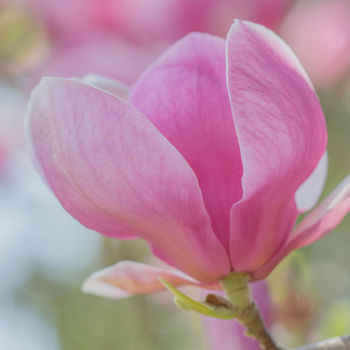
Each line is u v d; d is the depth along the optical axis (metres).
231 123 0.54
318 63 1.06
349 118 1.12
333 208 0.55
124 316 1.21
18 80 1.07
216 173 0.54
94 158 0.53
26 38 1.04
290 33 1.04
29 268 1.33
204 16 0.98
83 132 0.53
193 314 0.86
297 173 0.54
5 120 1.13
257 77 0.53
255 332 0.56
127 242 0.95
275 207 0.55
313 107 0.54
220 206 0.55
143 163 0.53
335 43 1.04
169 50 0.56
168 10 0.98
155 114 0.55
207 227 0.54
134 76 0.96
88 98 0.53
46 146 0.54
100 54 0.98
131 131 0.53
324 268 1.13
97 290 0.59
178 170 0.53
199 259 0.55
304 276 0.78
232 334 0.67
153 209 0.54
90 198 0.54
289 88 0.53
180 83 0.55
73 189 0.54
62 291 1.36
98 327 1.29
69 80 0.53
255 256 0.55
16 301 1.40
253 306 0.56
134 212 0.54
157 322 0.97
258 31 0.54
